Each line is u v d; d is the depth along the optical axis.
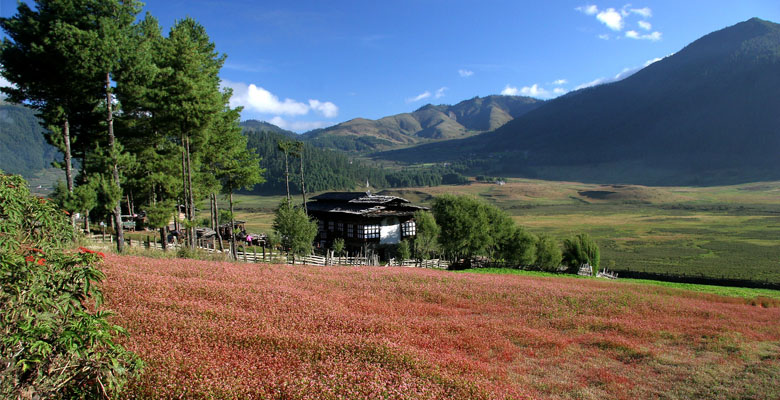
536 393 12.25
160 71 36.38
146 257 29.25
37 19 33.38
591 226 153.50
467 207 54.47
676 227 145.25
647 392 12.97
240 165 55.56
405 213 62.53
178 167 41.72
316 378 10.80
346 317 16.50
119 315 14.04
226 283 20.64
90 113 40.94
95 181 33.22
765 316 23.72
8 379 7.49
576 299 24.55
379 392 10.28
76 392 8.51
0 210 8.97
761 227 137.75
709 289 40.16
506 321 19.59
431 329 16.73
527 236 57.53
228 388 9.82
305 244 48.12
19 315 7.57
